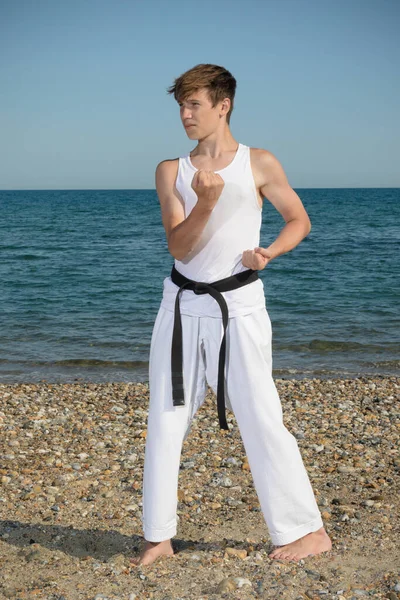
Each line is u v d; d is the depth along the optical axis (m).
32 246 34.59
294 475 2.94
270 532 3.01
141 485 4.44
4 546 3.46
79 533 3.66
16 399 7.50
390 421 6.42
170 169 2.84
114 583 2.93
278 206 2.81
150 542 3.13
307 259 27.20
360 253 29.59
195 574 2.99
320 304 15.69
